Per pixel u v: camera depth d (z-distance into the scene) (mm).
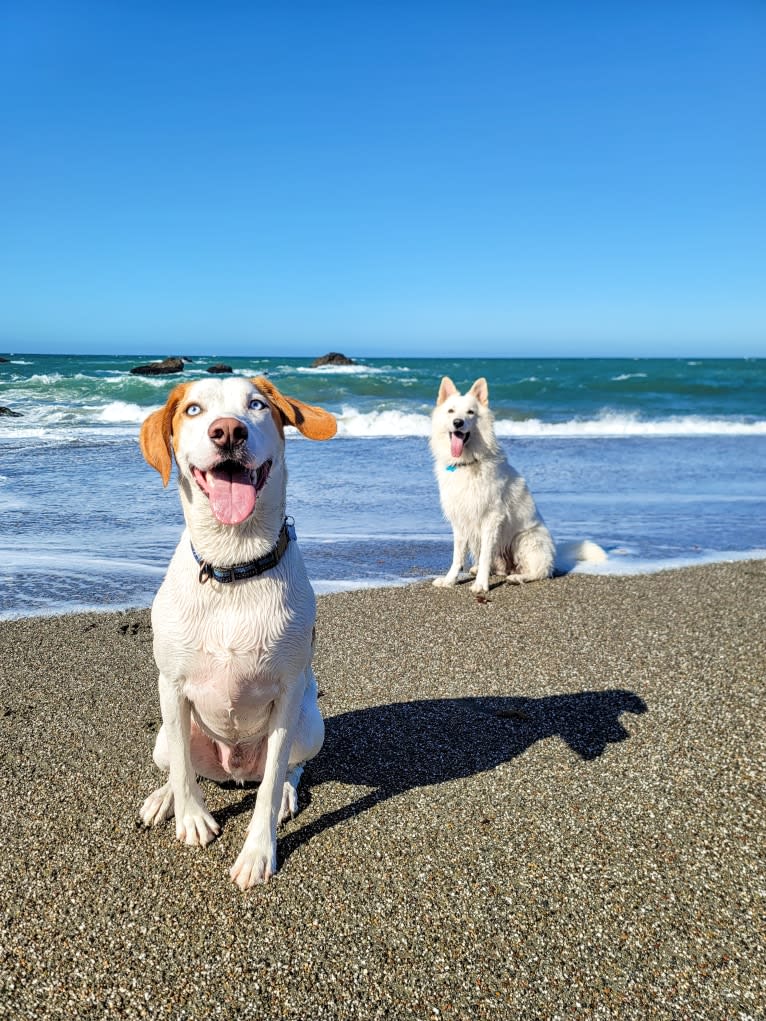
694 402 9164
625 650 1737
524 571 2451
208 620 916
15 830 1026
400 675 1598
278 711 979
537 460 5078
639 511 3480
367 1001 776
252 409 917
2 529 2816
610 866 976
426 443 5711
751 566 2506
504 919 886
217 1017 755
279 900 915
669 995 784
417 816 1085
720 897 920
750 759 1223
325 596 2170
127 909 894
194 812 1025
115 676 1531
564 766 1218
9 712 1360
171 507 3260
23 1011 752
